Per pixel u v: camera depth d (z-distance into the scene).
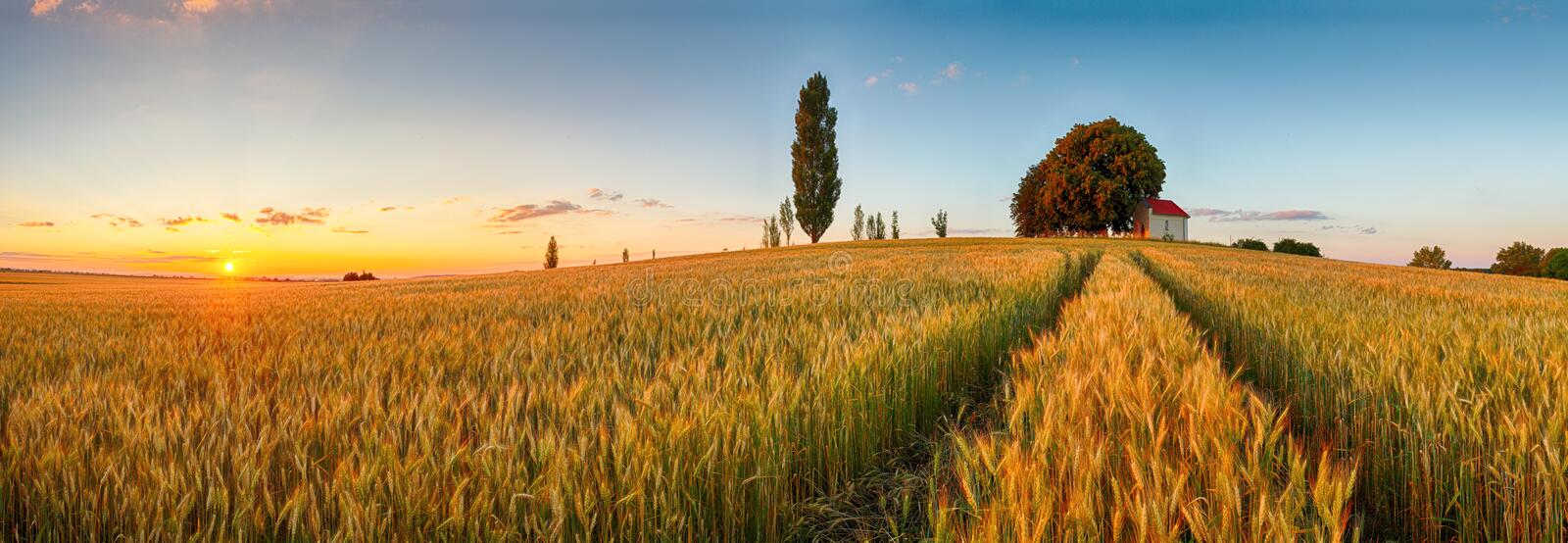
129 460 2.42
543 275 25.55
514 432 2.58
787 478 2.98
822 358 4.06
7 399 3.84
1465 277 19.12
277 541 2.19
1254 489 2.06
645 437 2.54
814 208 64.06
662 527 2.31
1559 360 3.79
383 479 2.24
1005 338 6.80
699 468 2.50
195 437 2.73
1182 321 5.25
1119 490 2.10
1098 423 2.71
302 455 2.40
